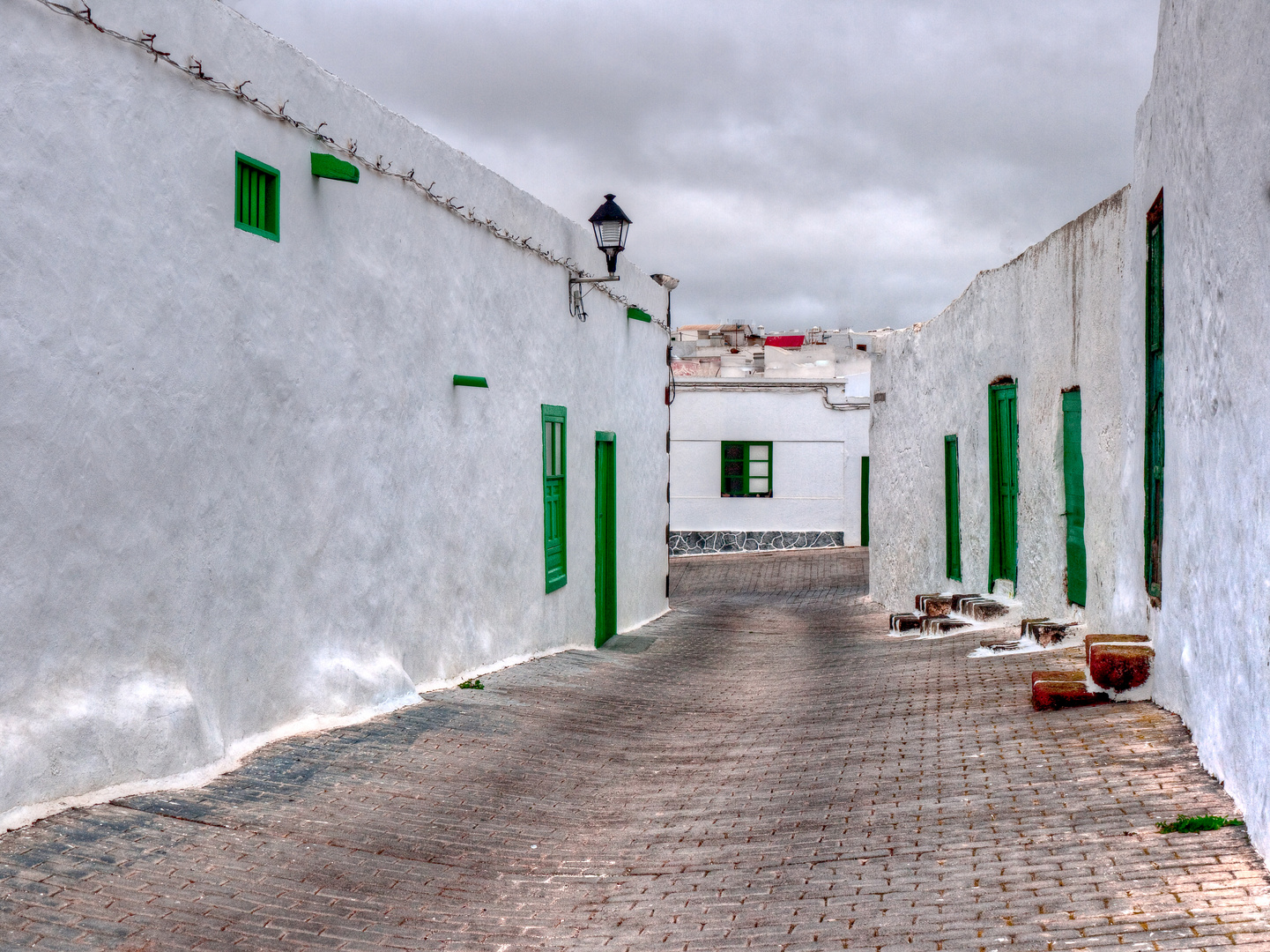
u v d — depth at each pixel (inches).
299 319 281.1
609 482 576.4
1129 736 242.8
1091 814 198.5
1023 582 462.3
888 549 717.3
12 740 191.3
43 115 198.7
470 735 304.7
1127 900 160.2
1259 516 174.2
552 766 285.0
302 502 284.5
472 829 230.7
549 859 216.8
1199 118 219.3
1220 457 201.6
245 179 261.1
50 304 200.8
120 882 177.6
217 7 246.7
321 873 196.1
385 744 283.0
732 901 187.0
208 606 246.7
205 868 189.2
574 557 508.7
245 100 257.0
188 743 231.0
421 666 352.2
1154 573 280.8
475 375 388.5
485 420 398.6
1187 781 206.5
